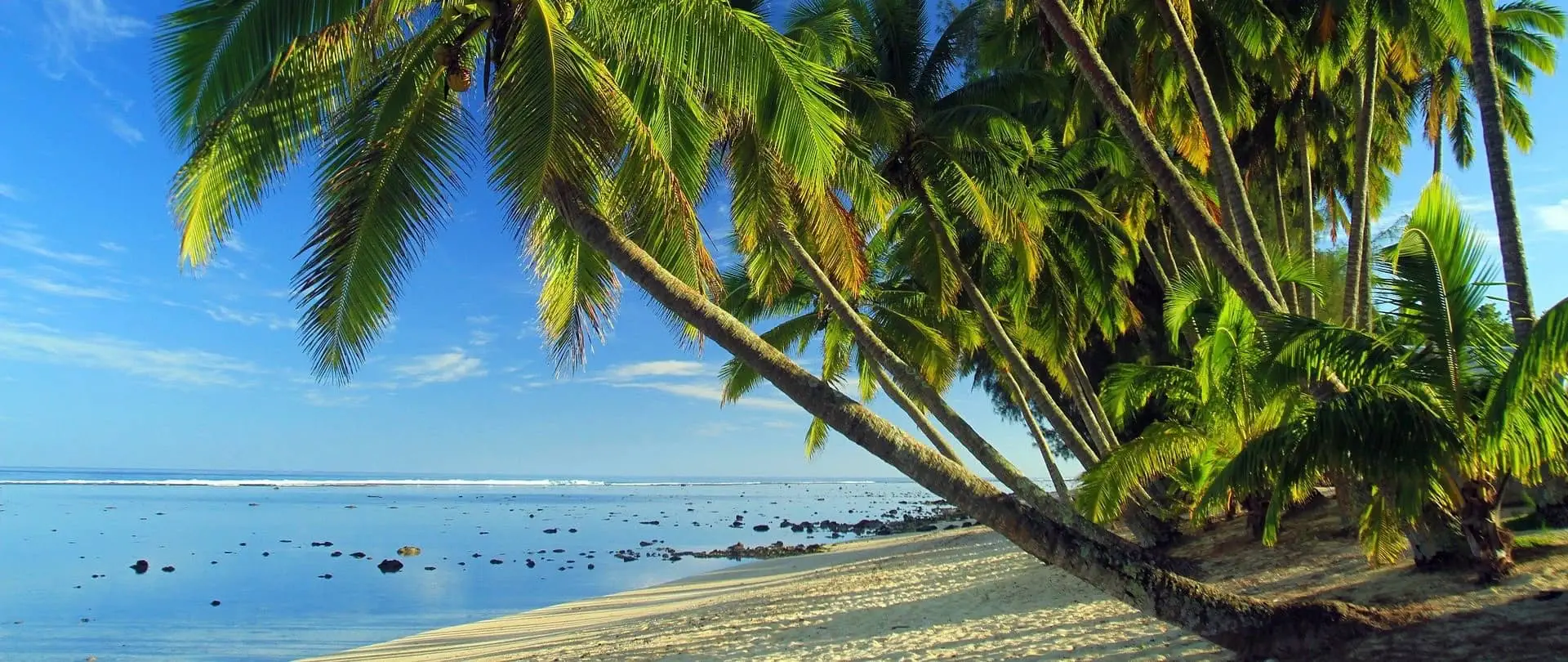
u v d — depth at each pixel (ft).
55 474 524.93
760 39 22.89
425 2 23.85
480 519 160.45
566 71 21.40
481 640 50.19
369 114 25.27
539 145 20.74
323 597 67.97
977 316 66.90
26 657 46.19
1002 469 43.93
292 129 25.55
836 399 22.68
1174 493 51.26
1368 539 26.08
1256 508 42.55
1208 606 22.91
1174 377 39.42
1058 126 67.26
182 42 22.58
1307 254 50.80
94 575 75.20
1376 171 62.23
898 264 69.31
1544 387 19.61
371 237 23.68
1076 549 22.57
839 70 48.03
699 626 47.55
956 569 56.44
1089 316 61.77
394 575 80.33
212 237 25.14
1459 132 67.62
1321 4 39.70
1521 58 60.85
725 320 22.84
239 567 82.69
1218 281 36.81
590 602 65.46
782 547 106.01
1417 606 23.89
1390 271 23.88
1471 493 24.91
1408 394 22.03
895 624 39.73
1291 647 22.00
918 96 52.70
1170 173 28.50
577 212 23.12
